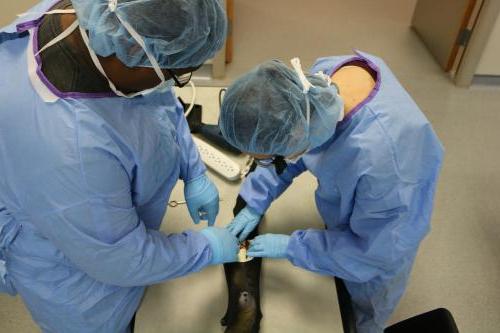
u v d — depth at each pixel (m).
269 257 1.03
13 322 1.68
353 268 0.96
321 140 0.86
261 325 0.95
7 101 0.69
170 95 1.01
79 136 0.68
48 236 0.76
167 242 0.88
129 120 0.76
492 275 1.88
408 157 0.85
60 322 0.95
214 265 1.05
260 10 3.32
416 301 1.79
